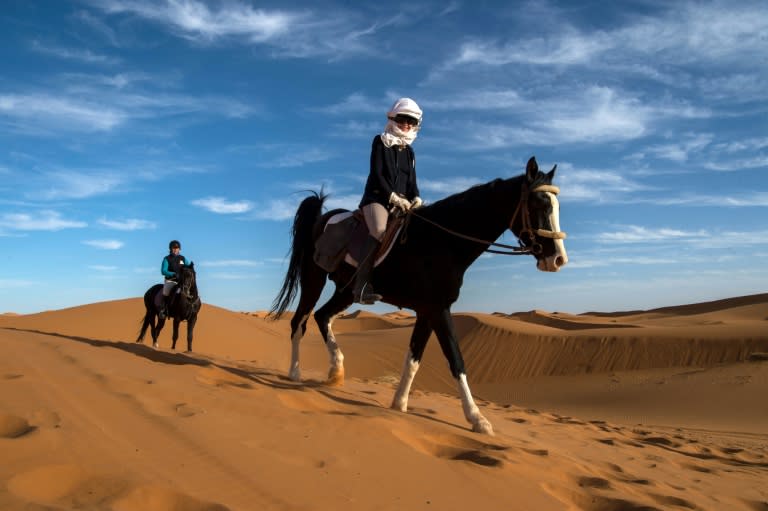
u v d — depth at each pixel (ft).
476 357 130.72
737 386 95.55
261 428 15.29
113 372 17.90
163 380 18.17
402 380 23.75
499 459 16.58
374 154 23.15
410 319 263.08
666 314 312.50
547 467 17.49
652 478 21.35
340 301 26.78
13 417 12.76
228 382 20.83
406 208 22.58
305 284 27.91
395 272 22.22
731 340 119.75
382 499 12.73
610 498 15.89
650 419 78.48
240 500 11.25
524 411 43.37
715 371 107.65
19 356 18.45
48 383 15.43
